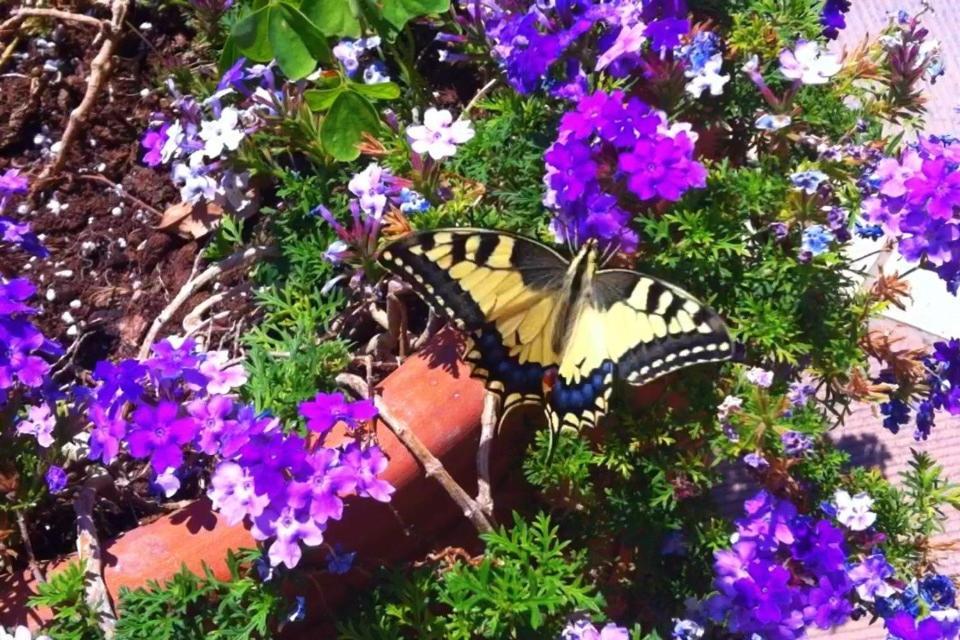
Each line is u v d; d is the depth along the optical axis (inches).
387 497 11.0
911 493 14.1
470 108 13.9
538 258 11.6
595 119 11.7
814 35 14.4
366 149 13.5
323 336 13.6
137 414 11.4
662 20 12.5
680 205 12.9
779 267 13.0
